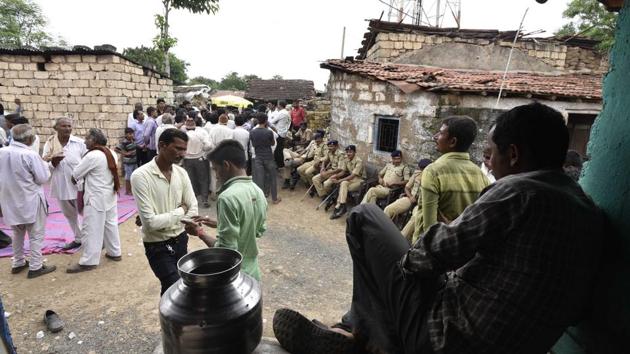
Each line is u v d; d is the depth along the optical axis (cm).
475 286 138
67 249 511
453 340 136
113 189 472
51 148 502
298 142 1188
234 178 241
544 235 123
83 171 443
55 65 961
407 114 715
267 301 405
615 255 151
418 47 1119
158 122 825
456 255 135
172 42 1673
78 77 961
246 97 2223
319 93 2322
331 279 466
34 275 436
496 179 156
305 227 657
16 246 441
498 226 129
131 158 782
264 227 261
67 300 393
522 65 1116
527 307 125
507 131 146
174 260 295
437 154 670
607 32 1245
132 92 1014
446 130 277
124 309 380
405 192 637
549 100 679
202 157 711
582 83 886
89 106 970
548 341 132
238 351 171
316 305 403
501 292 129
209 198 792
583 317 166
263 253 535
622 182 154
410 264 148
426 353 144
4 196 412
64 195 494
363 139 824
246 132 770
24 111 987
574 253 127
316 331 193
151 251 289
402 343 159
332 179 753
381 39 1103
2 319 165
